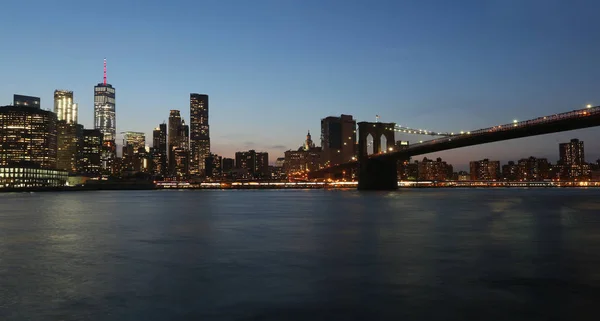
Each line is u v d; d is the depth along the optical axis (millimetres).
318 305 18500
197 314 17500
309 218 60344
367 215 65188
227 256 29812
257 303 18859
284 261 27844
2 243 36781
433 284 21609
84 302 19125
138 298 19688
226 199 137375
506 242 35438
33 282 22641
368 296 19703
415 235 40531
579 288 20641
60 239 39219
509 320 16531
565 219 56812
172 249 33031
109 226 50906
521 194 188500
